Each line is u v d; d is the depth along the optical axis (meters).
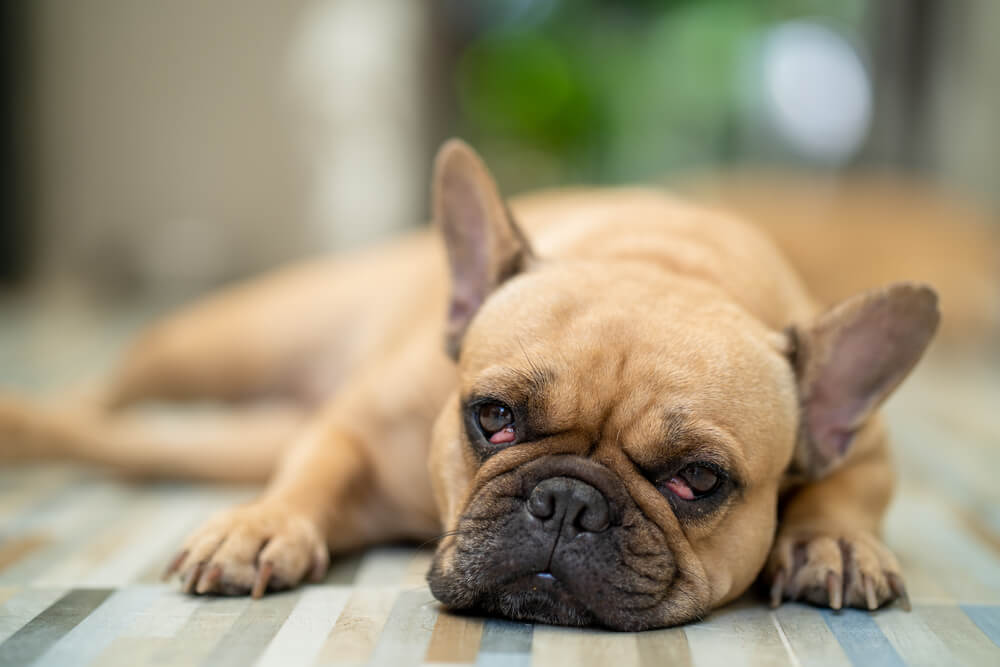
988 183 2.22
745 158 2.63
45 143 2.61
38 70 2.58
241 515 0.78
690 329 0.75
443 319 0.87
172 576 0.78
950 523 0.92
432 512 0.85
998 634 0.73
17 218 2.61
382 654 0.69
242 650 0.69
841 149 2.48
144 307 2.39
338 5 2.53
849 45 2.45
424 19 2.54
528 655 0.69
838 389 0.80
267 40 2.56
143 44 2.58
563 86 2.67
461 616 0.73
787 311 0.88
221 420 1.13
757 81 2.59
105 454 0.98
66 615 0.73
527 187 2.73
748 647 0.71
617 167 2.73
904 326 0.79
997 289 1.95
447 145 0.84
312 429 0.92
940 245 1.95
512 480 0.72
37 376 1.43
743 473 0.74
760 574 0.79
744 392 0.75
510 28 2.73
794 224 1.92
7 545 0.83
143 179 2.61
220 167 2.60
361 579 0.79
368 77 2.51
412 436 0.85
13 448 0.98
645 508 0.72
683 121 2.68
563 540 0.71
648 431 0.72
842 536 0.78
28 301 2.45
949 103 2.27
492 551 0.72
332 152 2.55
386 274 1.12
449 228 0.84
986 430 1.26
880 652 0.71
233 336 1.15
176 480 0.98
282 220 2.60
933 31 2.29
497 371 0.74
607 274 0.80
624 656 0.69
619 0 2.70
